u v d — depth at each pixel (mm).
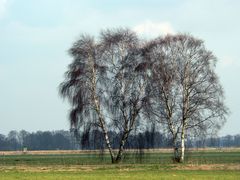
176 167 102000
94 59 120812
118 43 122688
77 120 119312
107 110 120438
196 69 122688
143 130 120750
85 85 119438
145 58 122250
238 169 96375
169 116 122375
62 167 108875
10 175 83875
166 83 121688
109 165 112438
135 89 121312
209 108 120875
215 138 121500
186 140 122562
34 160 156125
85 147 120312
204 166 104188
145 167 102750
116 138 121250
